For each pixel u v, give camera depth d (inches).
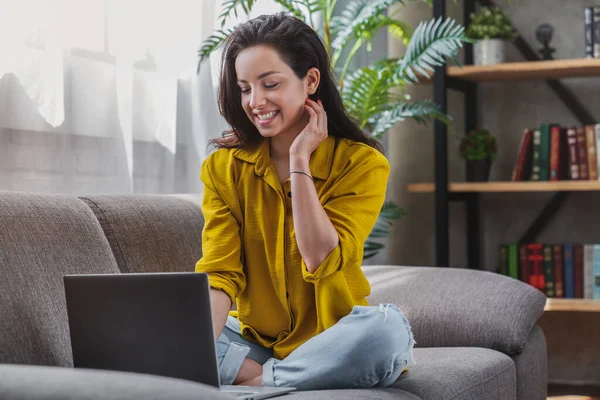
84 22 105.3
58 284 73.5
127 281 59.4
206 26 127.4
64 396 33.4
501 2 170.7
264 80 76.6
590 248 154.8
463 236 172.7
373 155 81.1
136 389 33.6
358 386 70.6
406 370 80.2
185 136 124.7
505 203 171.8
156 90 117.6
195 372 58.6
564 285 156.3
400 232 174.7
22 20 96.3
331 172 80.0
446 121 149.6
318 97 82.2
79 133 105.0
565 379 168.2
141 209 91.0
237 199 81.1
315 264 73.7
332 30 149.0
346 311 77.1
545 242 169.2
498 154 171.5
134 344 59.8
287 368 71.3
